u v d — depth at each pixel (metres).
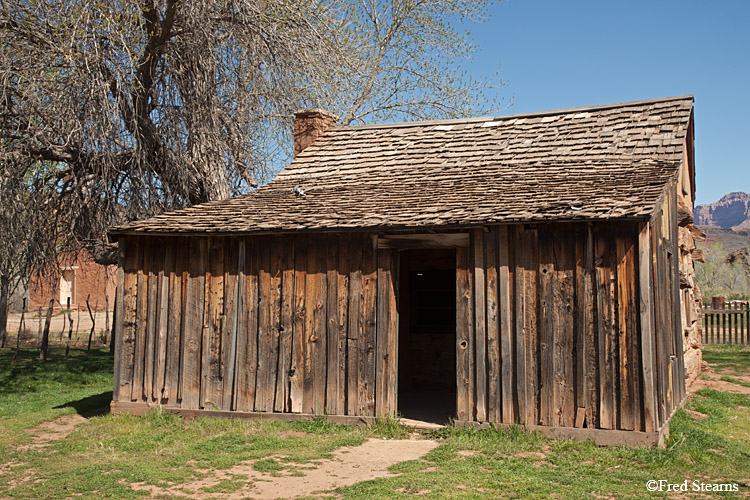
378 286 9.67
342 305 9.82
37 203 14.61
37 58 13.45
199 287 10.51
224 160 15.84
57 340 25.02
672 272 10.86
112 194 15.26
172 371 10.50
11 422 10.84
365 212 10.01
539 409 8.64
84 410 11.85
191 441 9.00
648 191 8.91
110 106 13.66
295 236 10.16
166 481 7.11
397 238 9.61
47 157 14.62
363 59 22.97
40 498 6.63
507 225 9.02
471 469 7.27
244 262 10.36
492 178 11.35
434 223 8.98
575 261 8.62
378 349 9.59
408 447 8.46
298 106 16.73
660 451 7.87
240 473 7.38
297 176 13.88
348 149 14.61
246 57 15.36
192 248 10.62
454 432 8.99
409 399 12.22
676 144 11.66
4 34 13.32
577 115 13.62
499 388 8.91
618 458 7.70
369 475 7.17
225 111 15.80
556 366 8.59
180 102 15.38
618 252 8.41
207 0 14.67
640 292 8.24
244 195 12.66
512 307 8.91
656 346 8.68
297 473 7.27
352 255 9.84
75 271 39.75
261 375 10.10
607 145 12.21
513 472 7.18
